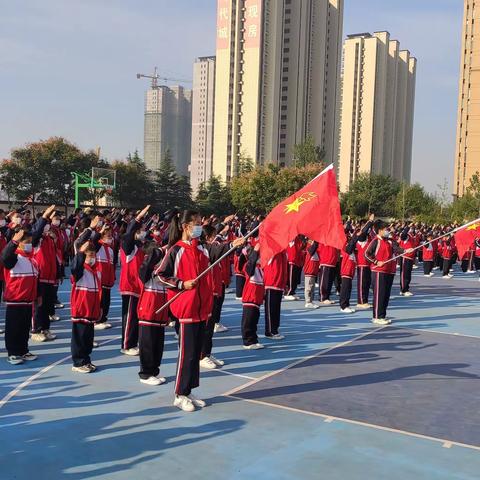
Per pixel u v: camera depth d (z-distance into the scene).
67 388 6.08
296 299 13.28
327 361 7.48
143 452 4.47
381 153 110.38
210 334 7.06
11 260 6.71
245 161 59.62
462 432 5.04
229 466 4.24
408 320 10.81
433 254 20.16
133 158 51.34
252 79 85.12
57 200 42.69
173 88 151.00
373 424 5.18
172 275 5.42
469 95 80.31
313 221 6.21
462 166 81.19
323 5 94.88
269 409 5.52
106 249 9.18
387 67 111.19
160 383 6.27
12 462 4.26
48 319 8.38
